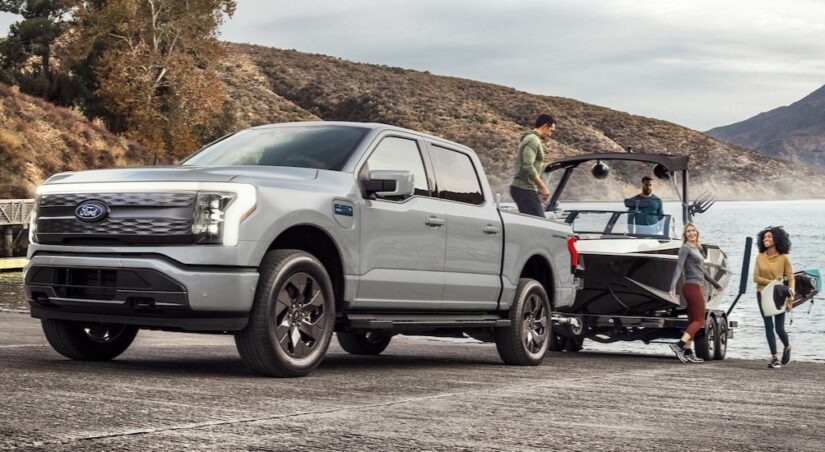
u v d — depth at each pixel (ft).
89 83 217.77
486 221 30.07
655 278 45.32
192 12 215.51
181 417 16.24
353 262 24.80
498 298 30.86
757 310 93.97
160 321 22.09
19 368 22.67
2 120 165.68
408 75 604.90
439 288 27.91
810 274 42.93
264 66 588.50
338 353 37.14
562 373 29.50
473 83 615.98
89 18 218.38
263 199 22.44
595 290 46.19
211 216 21.77
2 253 131.54
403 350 40.73
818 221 392.06
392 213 26.09
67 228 22.76
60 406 16.74
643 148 618.03
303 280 23.34
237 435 14.88
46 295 23.02
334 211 24.22
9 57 222.07
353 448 14.38
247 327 22.40
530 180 42.34
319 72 588.09
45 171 160.86
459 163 30.14
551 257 34.04
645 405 21.58
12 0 227.61
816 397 25.38
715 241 219.41
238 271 21.93
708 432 17.78
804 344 67.72
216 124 266.98
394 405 19.31
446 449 14.69
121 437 14.20
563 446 15.43
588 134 585.22
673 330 47.29
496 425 17.30
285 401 18.95
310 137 26.73
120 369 23.58
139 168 23.53
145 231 21.97
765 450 16.07
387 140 27.17
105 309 22.26
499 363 33.50
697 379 29.81
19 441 13.56
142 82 210.18
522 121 578.25
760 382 29.68
